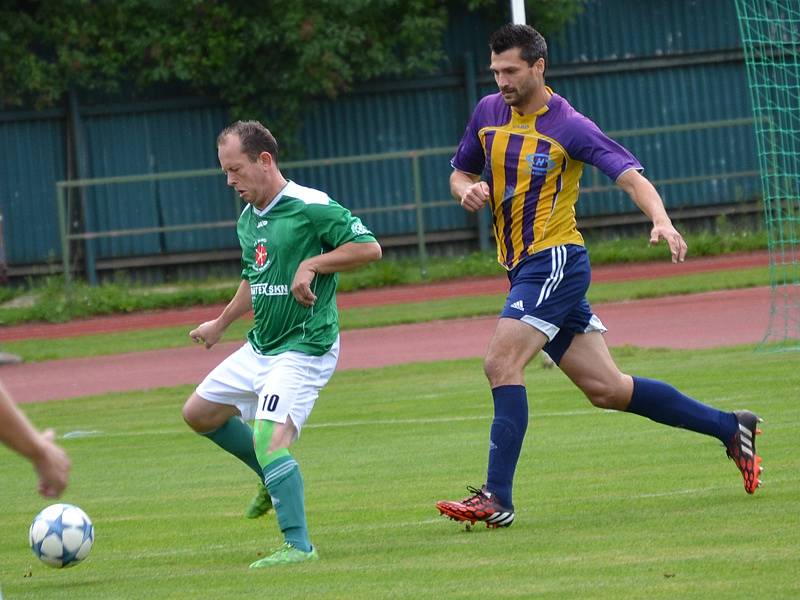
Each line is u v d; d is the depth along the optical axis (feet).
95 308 328.70
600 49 374.02
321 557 74.38
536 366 186.09
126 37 360.28
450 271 346.54
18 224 361.51
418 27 363.76
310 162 323.37
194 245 364.79
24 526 96.78
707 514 77.66
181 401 183.32
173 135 368.27
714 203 372.79
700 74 375.04
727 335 212.23
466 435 130.72
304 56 357.82
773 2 221.66
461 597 59.77
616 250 352.08
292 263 77.30
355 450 126.00
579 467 103.91
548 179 80.38
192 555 80.23
